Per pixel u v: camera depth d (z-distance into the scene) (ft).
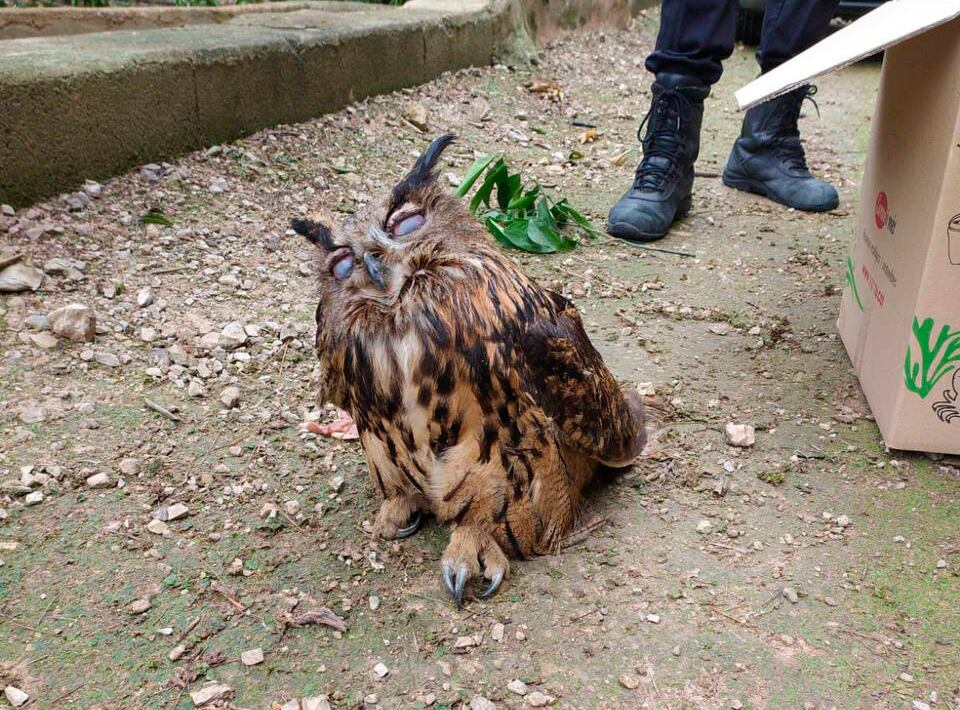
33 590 8.06
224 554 8.69
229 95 17.42
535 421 7.93
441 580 8.54
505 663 7.56
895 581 8.47
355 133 19.84
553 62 28.86
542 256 16.22
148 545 8.70
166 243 14.24
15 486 9.14
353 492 9.70
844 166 21.56
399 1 31.35
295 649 7.66
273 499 9.50
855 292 12.46
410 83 23.17
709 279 15.52
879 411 10.89
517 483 8.13
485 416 7.68
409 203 7.69
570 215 17.11
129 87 15.17
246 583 8.37
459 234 7.81
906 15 9.08
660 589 8.38
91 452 9.82
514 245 16.31
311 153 18.39
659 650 7.69
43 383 10.75
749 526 9.27
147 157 15.92
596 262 16.08
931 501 9.63
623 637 7.82
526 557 8.77
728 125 25.13
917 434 10.18
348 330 7.65
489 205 17.58
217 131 17.37
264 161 17.48
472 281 7.48
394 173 18.67
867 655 7.64
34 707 6.98
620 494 9.80
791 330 13.65
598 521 9.29
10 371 10.81
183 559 8.57
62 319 11.51
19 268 12.36
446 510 8.35
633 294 14.87
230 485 9.63
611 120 24.66
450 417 7.60
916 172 9.98
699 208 18.98
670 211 17.26
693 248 16.87
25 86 13.32
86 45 16.15
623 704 7.17
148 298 12.69
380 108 21.38
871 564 8.70
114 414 10.48
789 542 9.03
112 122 15.01
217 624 7.88
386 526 9.05
